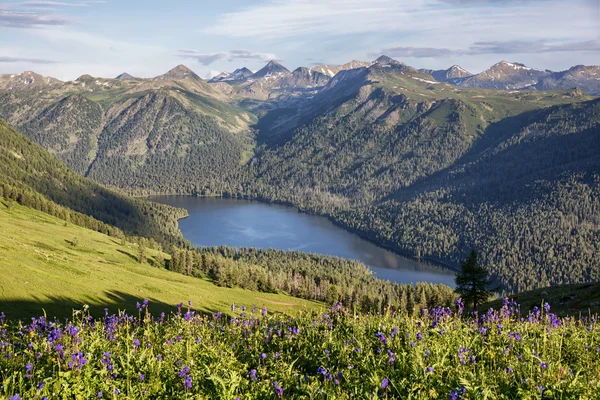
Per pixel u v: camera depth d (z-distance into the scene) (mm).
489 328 14297
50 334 11812
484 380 9953
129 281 116250
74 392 9258
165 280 146875
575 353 12344
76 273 104688
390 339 12359
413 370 10445
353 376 10562
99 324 14258
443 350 11836
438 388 9797
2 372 9977
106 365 10180
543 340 12453
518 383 10000
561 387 9734
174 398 9602
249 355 12719
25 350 11461
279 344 13383
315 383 10055
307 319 15656
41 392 9031
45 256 111062
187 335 13594
